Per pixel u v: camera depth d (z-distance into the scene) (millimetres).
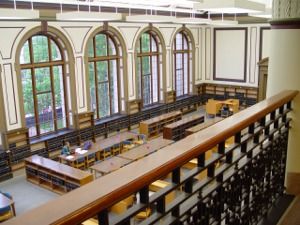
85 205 844
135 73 12266
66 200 866
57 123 10273
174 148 1231
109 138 10125
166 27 13227
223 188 1590
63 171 7703
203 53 15453
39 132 9727
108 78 11680
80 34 10242
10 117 8711
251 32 14109
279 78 2615
